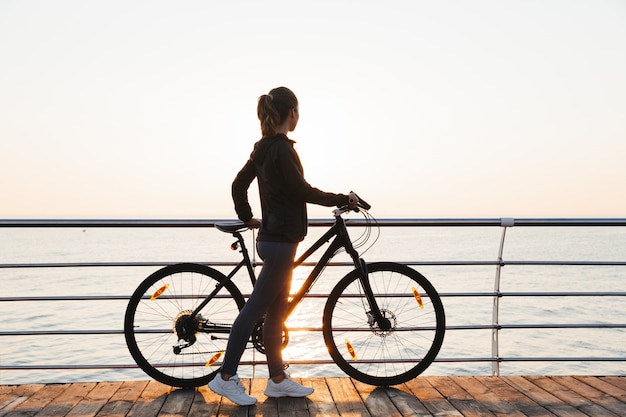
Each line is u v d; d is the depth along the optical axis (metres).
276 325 3.00
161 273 3.21
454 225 3.49
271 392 3.03
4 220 3.28
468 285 34.22
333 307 3.24
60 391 3.15
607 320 21.97
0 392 3.13
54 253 77.94
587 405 2.92
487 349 15.97
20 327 18.11
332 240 3.34
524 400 3.00
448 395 3.08
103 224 3.33
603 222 3.57
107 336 16.70
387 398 3.04
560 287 34.62
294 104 2.85
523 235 123.88
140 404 2.95
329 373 12.45
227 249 77.62
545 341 18.05
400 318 10.47
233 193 3.05
